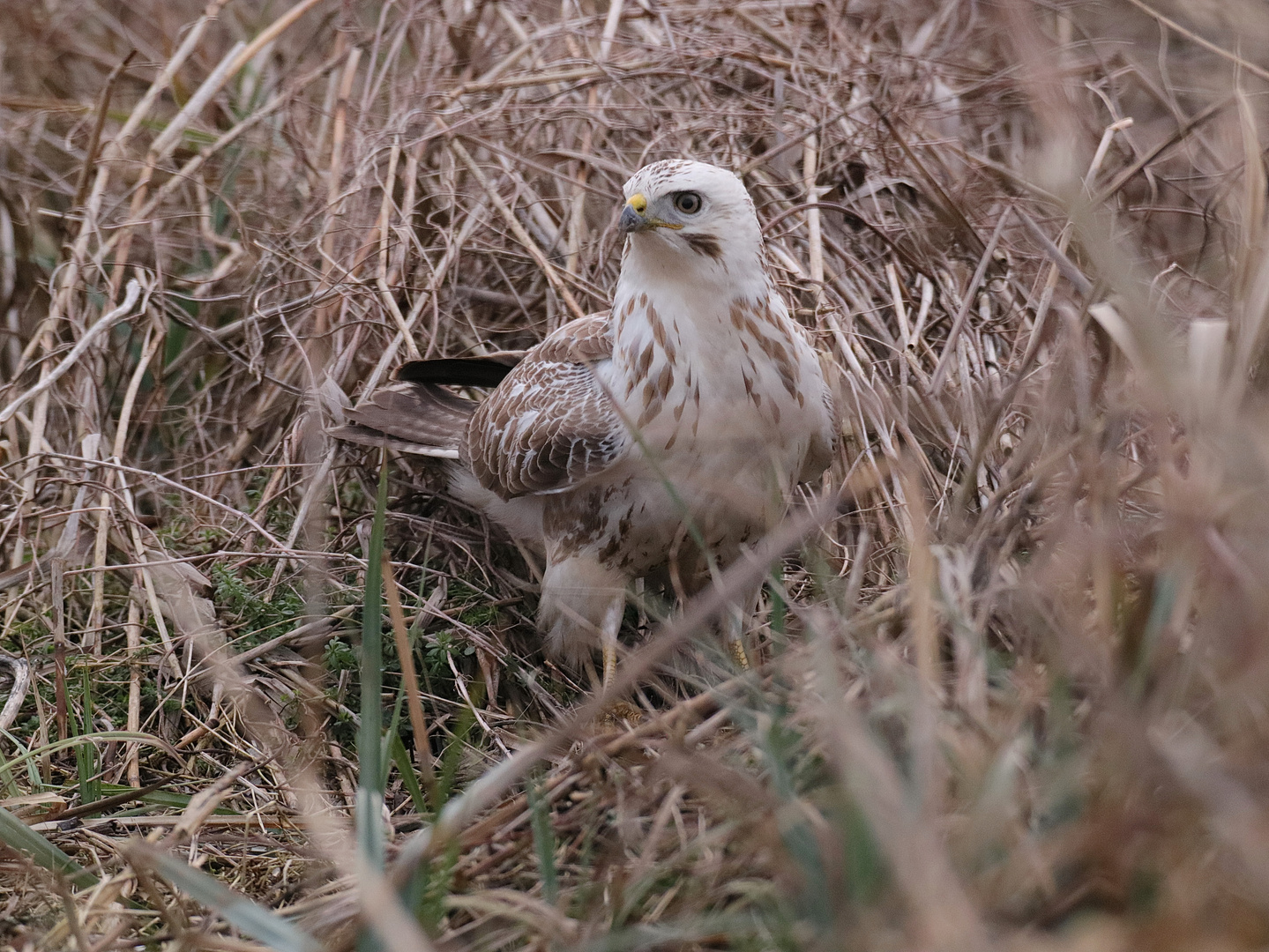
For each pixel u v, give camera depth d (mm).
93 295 11477
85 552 10062
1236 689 4695
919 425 9109
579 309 10352
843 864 4582
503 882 5891
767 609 8586
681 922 5094
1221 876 4477
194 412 11422
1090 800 4676
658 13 12312
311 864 6664
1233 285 6473
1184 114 11477
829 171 11180
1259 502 5027
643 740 6293
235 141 12492
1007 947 4168
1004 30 11109
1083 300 7328
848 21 12727
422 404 10086
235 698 8266
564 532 8664
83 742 7516
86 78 14734
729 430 7789
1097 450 6559
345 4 13109
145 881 5945
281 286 11500
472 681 8734
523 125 11828
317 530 9359
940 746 5141
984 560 6324
